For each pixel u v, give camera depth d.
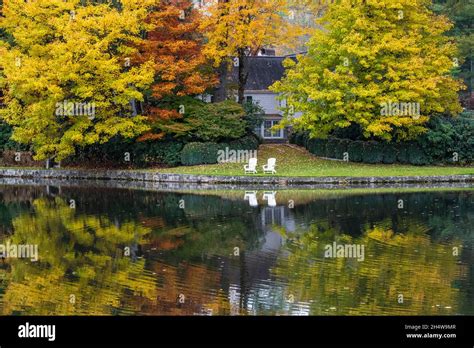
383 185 39.44
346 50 43.75
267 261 21.09
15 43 50.44
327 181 39.81
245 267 20.45
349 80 43.41
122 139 47.66
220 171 42.91
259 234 25.25
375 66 43.69
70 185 41.84
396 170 42.97
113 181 43.88
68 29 42.22
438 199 33.00
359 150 46.62
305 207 31.02
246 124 48.44
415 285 18.31
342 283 18.55
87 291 18.27
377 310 16.52
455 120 47.91
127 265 20.91
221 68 50.53
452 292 17.66
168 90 44.94
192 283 18.89
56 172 46.72
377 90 43.06
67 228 26.88
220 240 24.28
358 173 41.28
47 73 41.81
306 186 39.28
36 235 25.55
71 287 18.67
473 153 46.50
